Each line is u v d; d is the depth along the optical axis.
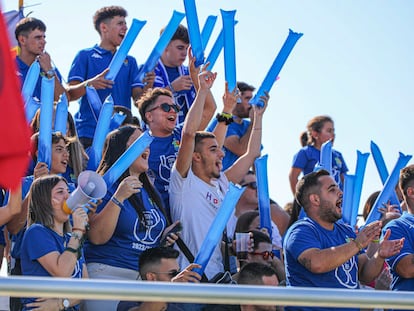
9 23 10.88
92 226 7.99
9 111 3.96
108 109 8.62
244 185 10.91
